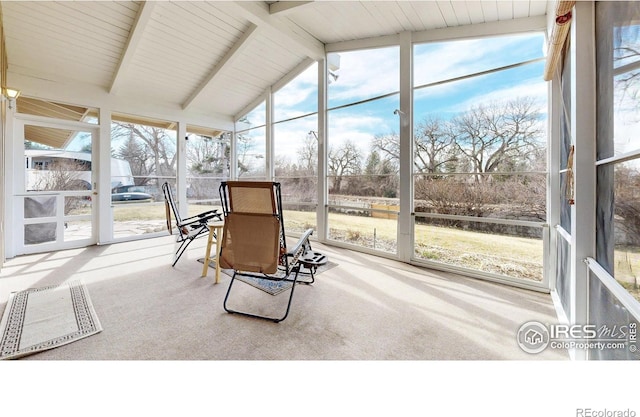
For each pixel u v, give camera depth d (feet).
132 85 15.15
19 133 12.42
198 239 16.71
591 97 4.73
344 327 6.59
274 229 6.98
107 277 9.92
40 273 10.23
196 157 19.10
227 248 7.35
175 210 11.46
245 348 5.71
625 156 3.59
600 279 4.18
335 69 14.52
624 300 3.34
